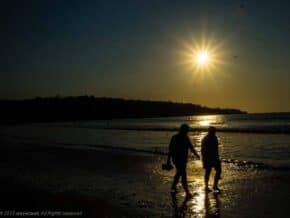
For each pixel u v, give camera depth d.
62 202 11.45
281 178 15.39
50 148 32.09
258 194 12.32
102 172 17.81
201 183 14.40
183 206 10.86
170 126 89.75
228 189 13.20
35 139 47.69
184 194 12.40
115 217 9.82
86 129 82.38
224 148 30.88
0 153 27.89
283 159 22.70
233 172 17.28
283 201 11.31
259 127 68.38
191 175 16.47
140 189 13.42
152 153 26.48
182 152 12.25
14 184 14.64
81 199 11.86
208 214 10.04
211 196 12.09
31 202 11.48
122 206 10.91
